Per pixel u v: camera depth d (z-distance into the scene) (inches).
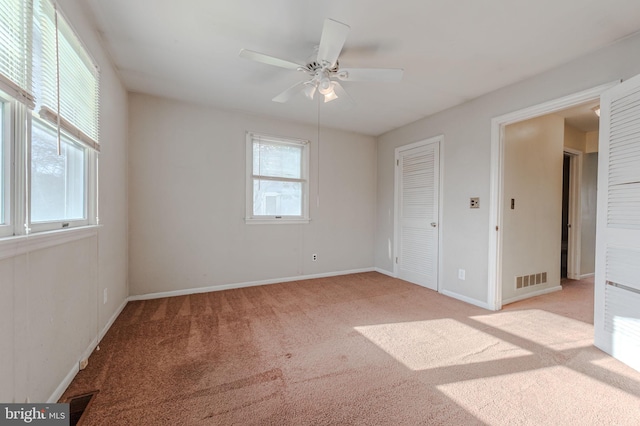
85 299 71.0
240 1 65.9
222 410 54.6
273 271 152.6
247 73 101.4
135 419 51.8
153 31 77.8
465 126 125.0
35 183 52.2
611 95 74.5
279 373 67.4
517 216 123.6
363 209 182.2
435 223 140.4
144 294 122.6
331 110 137.5
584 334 89.0
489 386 62.7
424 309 112.9
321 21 73.1
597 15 69.0
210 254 135.9
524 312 109.4
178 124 127.6
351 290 139.8
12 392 43.1
